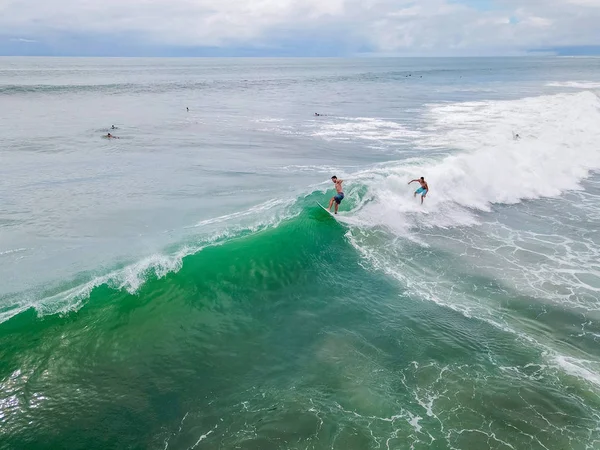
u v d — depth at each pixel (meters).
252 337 9.55
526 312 10.78
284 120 40.31
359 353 9.14
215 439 6.98
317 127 36.38
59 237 13.78
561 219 16.95
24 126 34.06
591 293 11.66
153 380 8.14
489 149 22.25
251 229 14.11
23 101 50.22
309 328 9.94
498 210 17.78
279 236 13.38
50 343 8.55
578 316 10.63
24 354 8.21
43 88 65.19
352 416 7.50
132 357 8.62
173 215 15.69
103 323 9.26
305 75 125.88
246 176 20.94
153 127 35.06
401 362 8.89
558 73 121.19
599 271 12.89
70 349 8.52
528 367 8.83
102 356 8.53
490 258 13.62
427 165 20.55
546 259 13.61
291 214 15.24
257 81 97.88
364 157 25.28
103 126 34.97
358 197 17.17
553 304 11.12
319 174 21.33
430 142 29.22
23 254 12.48
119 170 21.83
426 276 12.47
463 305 11.05
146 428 7.13
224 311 10.31
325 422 7.34
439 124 36.78
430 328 10.04
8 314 9.13
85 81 83.00
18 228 14.46
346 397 7.94
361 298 11.23
